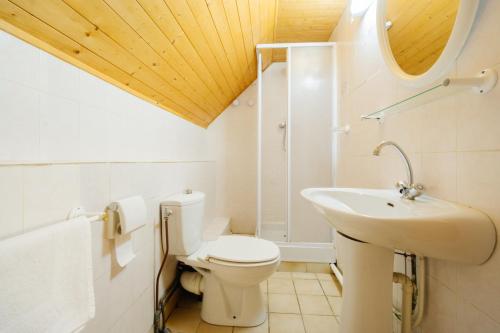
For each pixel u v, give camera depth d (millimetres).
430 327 784
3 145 536
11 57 556
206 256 1209
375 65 1210
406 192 833
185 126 1819
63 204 651
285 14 1790
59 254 534
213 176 2467
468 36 621
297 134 2064
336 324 1252
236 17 1371
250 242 1372
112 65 881
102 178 810
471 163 625
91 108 824
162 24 918
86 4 638
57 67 684
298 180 2059
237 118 2549
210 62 1495
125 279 918
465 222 552
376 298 828
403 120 948
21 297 447
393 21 1023
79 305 578
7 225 503
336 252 1841
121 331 888
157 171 1209
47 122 649
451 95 695
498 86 547
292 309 1380
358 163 1443
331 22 1904
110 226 813
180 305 1424
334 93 1982
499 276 547
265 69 2537
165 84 1252
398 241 591
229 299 1264
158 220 1211
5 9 524
